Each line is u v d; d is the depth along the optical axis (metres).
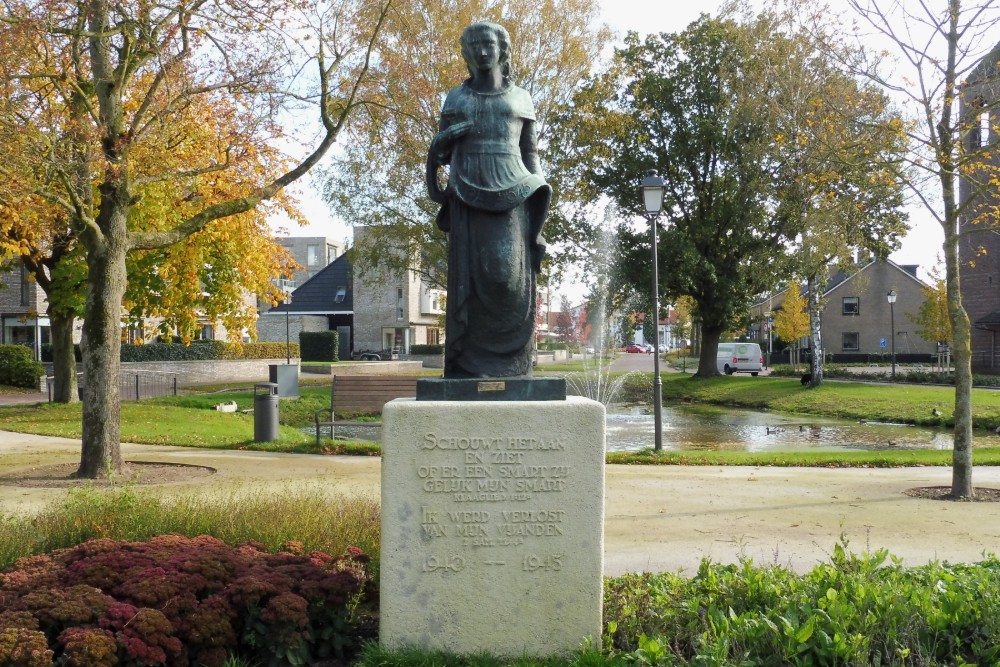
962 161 9.76
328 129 12.55
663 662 4.09
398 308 59.44
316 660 4.66
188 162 14.52
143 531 6.13
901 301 59.44
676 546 7.08
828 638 4.07
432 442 4.43
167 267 19.56
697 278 36.03
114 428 10.95
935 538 7.46
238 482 9.70
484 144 4.84
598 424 4.47
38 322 38.78
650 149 36.16
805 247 30.98
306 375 41.94
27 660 3.76
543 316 71.06
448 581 4.44
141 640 4.06
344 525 6.43
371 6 13.17
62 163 10.34
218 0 11.53
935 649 4.21
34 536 5.89
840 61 10.93
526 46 24.73
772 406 29.11
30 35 10.30
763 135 31.77
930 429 21.86
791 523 8.11
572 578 4.47
